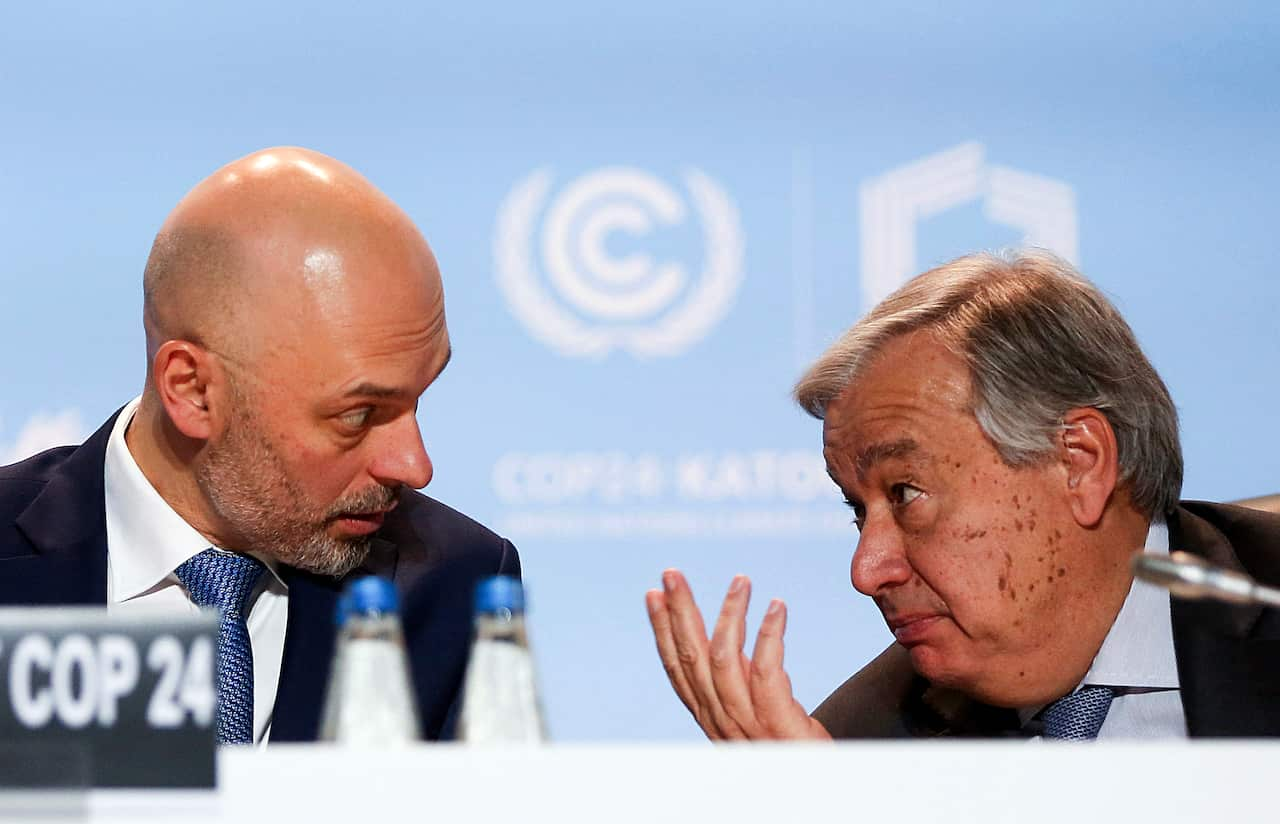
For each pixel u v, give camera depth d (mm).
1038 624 5926
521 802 3592
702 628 5977
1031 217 12078
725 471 11812
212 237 6227
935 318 6051
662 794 3600
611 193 11984
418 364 6277
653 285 11930
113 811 3662
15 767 3689
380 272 6191
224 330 6168
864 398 6020
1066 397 5898
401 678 4160
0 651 3713
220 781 3662
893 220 12070
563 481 11742
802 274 12008
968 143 12117
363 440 6363
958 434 5871
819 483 11828
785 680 5770
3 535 6625
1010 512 5875
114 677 3713
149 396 6617
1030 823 3602
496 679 4223
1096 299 6234
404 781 3609
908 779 3607
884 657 7172
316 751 3648
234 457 6273
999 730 6637
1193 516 6480
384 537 7164
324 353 6113
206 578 6516
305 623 6746
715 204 12016
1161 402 6203
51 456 7152
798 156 12070
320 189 6297
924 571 5945
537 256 11898
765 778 3600
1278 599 4176
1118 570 6070
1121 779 3607
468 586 7141
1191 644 6035
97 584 6543
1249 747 3627
